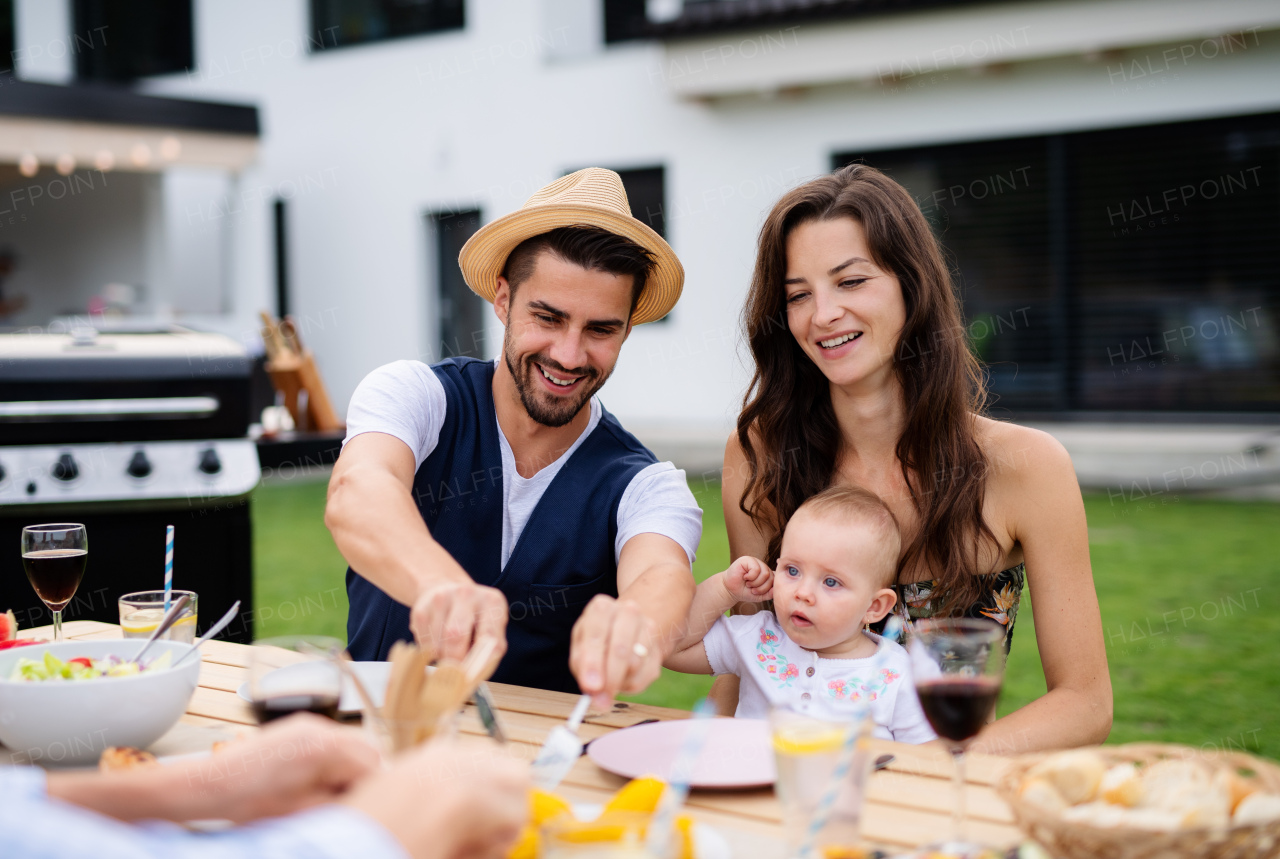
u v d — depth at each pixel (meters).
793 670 1.78
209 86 11.68
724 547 5.65
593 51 10.27
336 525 1.62
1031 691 3.52
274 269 11.46
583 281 1.76
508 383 1.91
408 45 10.49
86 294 12.90
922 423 1.81
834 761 0.94
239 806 0.91
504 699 1.58
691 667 1.87
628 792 1.03
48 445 2.85
